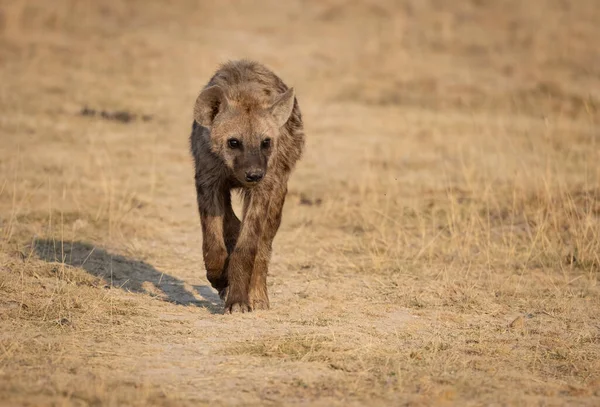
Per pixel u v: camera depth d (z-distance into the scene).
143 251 12.38
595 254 12.12
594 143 18.31
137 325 8.89
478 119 23.17
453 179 16.83
